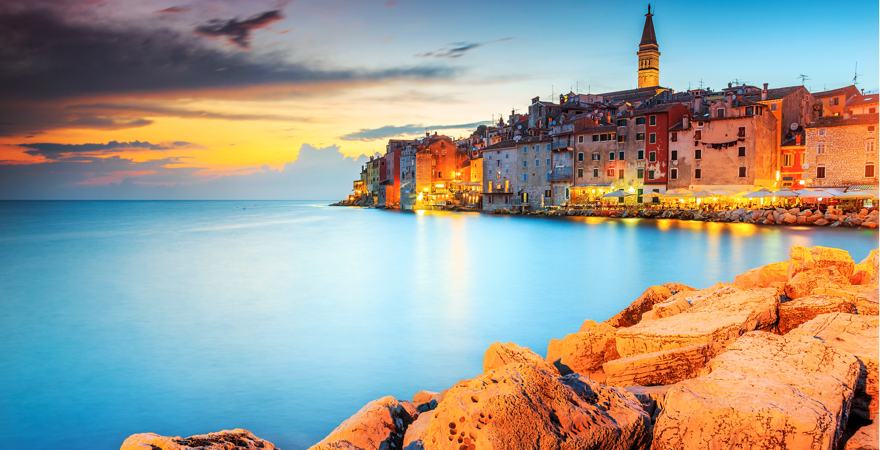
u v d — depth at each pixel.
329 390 18.25
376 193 192.62
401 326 26.78
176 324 27.95
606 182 104.31
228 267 49.22
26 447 14.58
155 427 15.75
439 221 107.56
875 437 7.95
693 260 47.03
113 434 15.33
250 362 21.38
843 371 8.66
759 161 87.56
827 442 6.91
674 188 95.12
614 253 53.06
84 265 51.00
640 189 99.88
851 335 10.49
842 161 79.31
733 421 7.31
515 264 48.03
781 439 7.05
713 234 66.44
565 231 77.25
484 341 23.92
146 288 38.84
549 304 31.48
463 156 155.38
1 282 41.59
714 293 15.43
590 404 8.23
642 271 42.62
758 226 75.25
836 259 18.56
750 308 13.19
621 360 12.39
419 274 43.81
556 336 24.62
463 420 7.30
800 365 8.91
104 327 27.42
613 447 7.65
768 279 19.95
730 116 88.44
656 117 97.12
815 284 15.91
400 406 10.48
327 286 38.94
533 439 7.07
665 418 7.80
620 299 32.66
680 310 14.92
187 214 166.25
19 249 65.00
